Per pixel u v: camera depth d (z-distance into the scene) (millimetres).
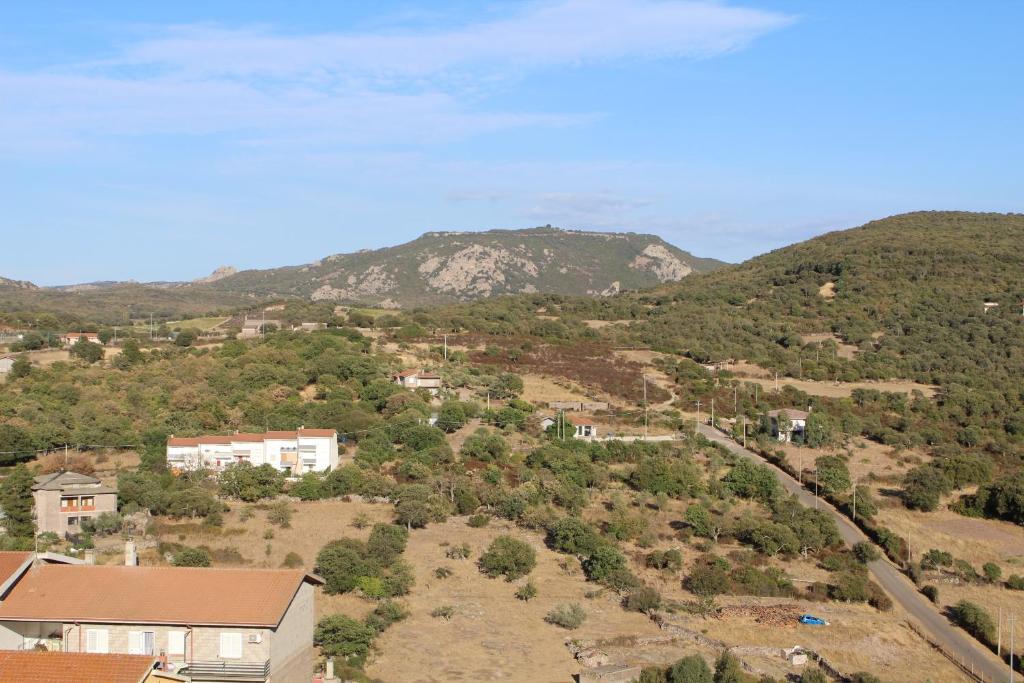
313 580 53438
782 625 75250
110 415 114938
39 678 39844
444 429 122125
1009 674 69500
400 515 90375
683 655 67375
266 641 47312
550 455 109375
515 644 67875
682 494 103750
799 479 116312
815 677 62188
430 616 72125
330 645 62375
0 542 72562
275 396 128875
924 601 83438
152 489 89812
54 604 48062
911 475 114562
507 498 95062
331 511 92438
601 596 79000
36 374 133625
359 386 136125
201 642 47375
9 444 100500
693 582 81188
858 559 91000
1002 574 90250
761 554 89750
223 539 82688
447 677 60969
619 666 63562
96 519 82562
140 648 47406
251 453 104562
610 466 113688
